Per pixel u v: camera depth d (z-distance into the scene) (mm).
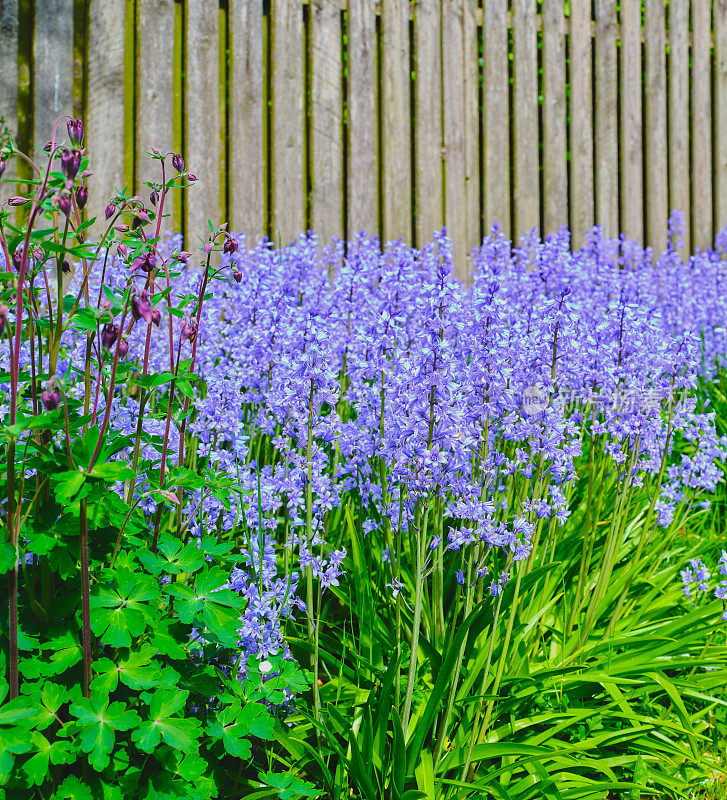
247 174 5520
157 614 2121
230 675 2406
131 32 5434
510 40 6648
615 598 3361
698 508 4305
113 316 2064
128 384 2971
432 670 2775
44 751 1887
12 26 5109
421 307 2615
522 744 2447
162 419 2703
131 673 1979
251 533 2664
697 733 2896
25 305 2248
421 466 2432
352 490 3250
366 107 5836
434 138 6047
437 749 2443
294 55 5637
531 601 3031
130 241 2111
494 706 2723
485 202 6207
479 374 2625
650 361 3229
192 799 2023
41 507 2062
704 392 5004
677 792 2660
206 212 5441
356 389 2969
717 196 6984
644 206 6910
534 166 6340
